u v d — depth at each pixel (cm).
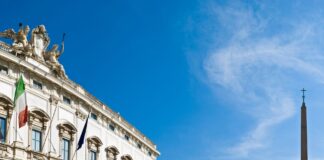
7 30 5741
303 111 6288
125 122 7850
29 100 5528
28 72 5547
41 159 5600
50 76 5822
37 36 5894
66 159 6141
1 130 5153
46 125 5759
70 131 6228
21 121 5156
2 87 5206
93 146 6781
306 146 6203
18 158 5238
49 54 6075
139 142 8581
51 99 5875
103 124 7081
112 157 7338
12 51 5550
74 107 6338
